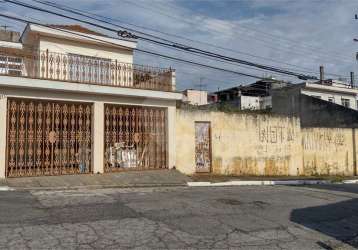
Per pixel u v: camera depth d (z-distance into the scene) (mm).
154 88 17797
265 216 10078
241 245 7594
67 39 19906
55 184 13617
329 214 10891
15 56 16312
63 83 15336
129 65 18016
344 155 26906
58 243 6988
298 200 12727
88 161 16109
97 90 16109
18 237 7172
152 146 17938
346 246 8219
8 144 14375
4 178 14031
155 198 11492
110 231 7875
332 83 44281
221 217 9633
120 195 11805
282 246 7746
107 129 16688
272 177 21344
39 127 15102
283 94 34938
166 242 7441
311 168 24906
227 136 20734
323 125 31984
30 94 14867
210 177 18844
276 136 22859
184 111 19266
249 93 50625
